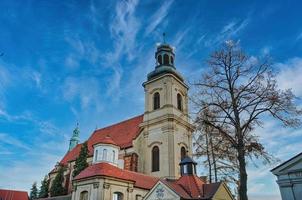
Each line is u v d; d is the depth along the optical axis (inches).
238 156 808.3
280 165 893.2
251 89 848.9
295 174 861.8
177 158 1782.7
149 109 2025.1
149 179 1646.2
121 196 1418.6
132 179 1502.2
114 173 1438.2
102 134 2434.8
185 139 1925.4
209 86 898.7
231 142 837.2
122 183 1435.8
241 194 760.3
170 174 1691.7
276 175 899.4
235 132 852.6
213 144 935.0
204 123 880.9
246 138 873.5
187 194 1261.1
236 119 844.0
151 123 1948.8
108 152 1625.2
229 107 858.1
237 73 886.4
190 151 1920.5
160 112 1937.7
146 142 1932.8
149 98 2068.2
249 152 864.3
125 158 1876.2
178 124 1911.9
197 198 1226.0
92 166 1515.7
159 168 1774.1
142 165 1868.8
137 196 1486.2
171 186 1250.0
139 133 1973.4
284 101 817.5
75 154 2466.8
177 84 2078.0
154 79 2076.8
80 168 1892.2
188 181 1350.9
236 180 1403.8
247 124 832.9
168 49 2182.6
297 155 867.4
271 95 823.1
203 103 895.7
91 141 2431.1
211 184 1322.6
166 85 1998.0
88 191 1390.3
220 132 871.1
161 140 1843.0
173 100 1969.7
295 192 847.1
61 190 2087.8
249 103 846.5
